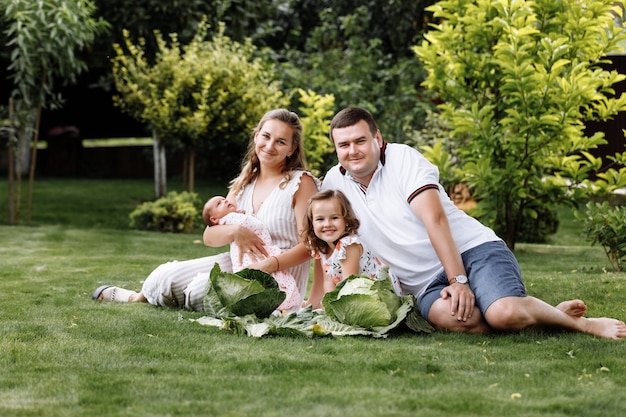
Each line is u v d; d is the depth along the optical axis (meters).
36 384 2.87
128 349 3.40
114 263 6.56
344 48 13.47
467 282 3.77
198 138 10.46
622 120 9.59
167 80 10.31
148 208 9.98
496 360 3.22
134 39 11.20
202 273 4.38
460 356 3.27
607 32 7.89
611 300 4.69
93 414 2.52
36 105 10.40
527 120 7.07
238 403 2.63
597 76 7.13
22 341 3.58
